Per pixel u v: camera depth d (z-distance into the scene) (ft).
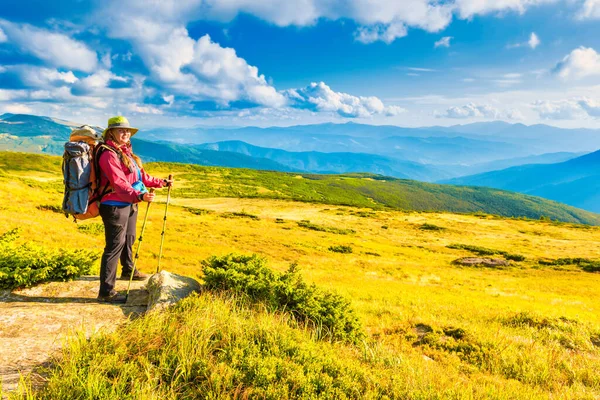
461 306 53.72
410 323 31.78
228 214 232.94
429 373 16.43
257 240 142.92
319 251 142.41
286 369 12.44
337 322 19.60
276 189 588.50
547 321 37.37
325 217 287.28
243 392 11.09
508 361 23.27
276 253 124.98
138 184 16.75
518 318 39.68
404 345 24.48
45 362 11.03
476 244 229.66
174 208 227.81
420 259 161.99
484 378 19.57
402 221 292.81
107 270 16.12
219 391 10.77
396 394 12.64
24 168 558.56
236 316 15.96
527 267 159.94
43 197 122.93
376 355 17.47
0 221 68.64
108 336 12.52
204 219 191.62
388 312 40.42
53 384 9.52
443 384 15.07
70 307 15.21
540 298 83.97
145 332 13.29
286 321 17.75
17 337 12.20
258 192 507.71
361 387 12.64
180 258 81.20
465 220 320.29
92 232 85.92
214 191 459.32
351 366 14.17
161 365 11.50
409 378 14.26
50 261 18.71
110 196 15.39
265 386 11.35
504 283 114.62
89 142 15.39
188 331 13.33
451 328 30.01
